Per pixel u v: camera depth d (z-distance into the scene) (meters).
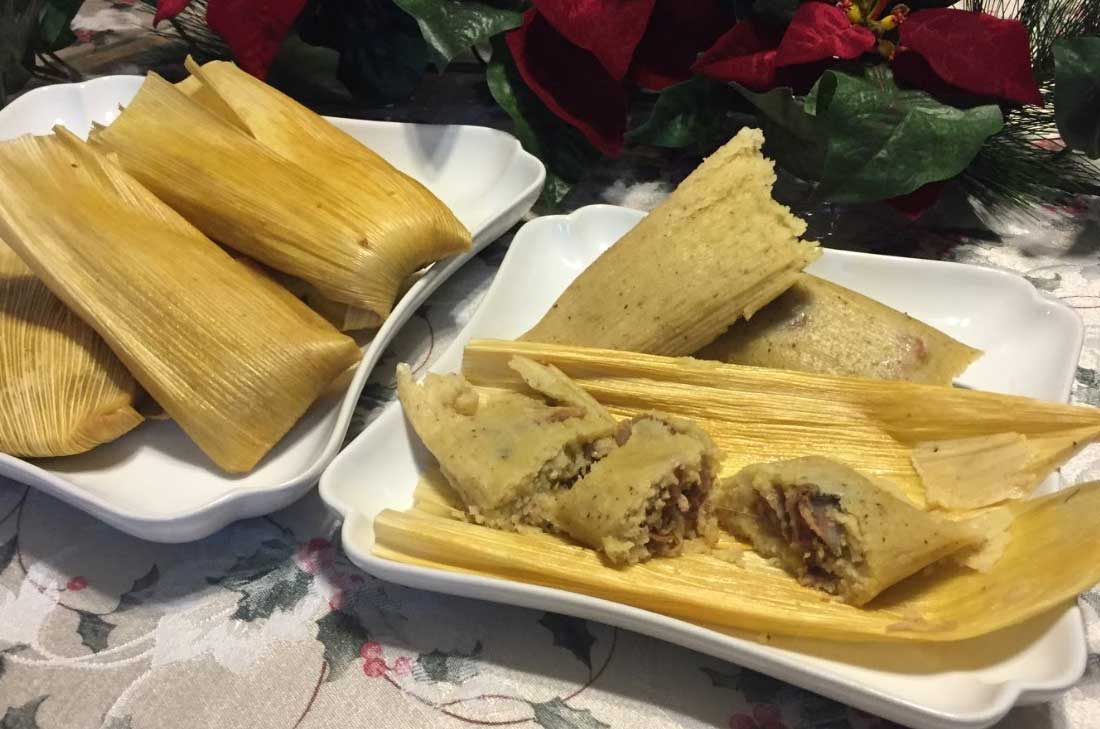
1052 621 0.30
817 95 0.43
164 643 0.33
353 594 0.35
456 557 0.33
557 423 0.36
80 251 0.38
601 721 0.31
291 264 0.41
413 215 0.42
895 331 0.39
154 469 0.38
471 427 0.36
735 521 0.35
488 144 0.50
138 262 0.38
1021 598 0.30
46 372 0.37
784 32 0.47
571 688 0.32
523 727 0.31
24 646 0.33
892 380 0.37
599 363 0.39
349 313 0.42
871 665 0.31
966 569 0.33
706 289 0.39
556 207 0.52
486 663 0.33
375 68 0.56
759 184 0.40
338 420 0.37
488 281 0.48
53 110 0.53
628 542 0.32
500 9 0.49
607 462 0.34
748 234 0.39
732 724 0.31
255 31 0.50
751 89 0.46
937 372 0.38
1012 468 0.35
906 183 0.44
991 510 0.34
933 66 0.44
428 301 0.47
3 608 0.34
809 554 0.32
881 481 0.35
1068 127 0.46
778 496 0.33
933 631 0.30
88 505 0.34
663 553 0.34
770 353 0.39
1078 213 0.51
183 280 0.38
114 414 0.37
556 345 0.39
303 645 0.33
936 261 0.43
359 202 0.42
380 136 0.51
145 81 0.44
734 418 0.38
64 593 0.35
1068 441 0.35
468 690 0.32
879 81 0.45
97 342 0.39
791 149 0.47
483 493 0.34
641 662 0.33
